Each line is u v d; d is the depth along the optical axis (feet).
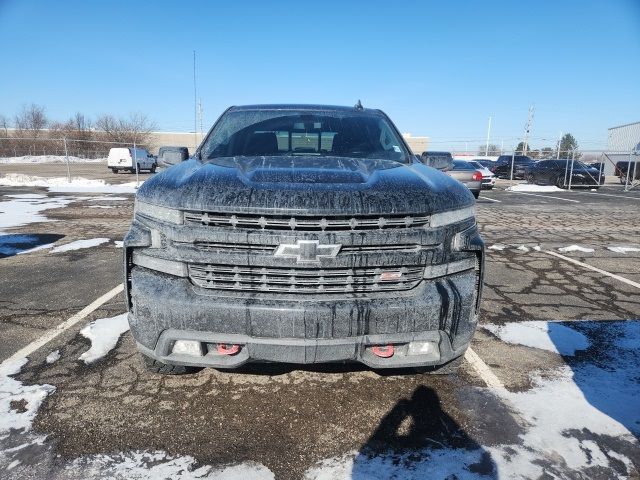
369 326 7.63
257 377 9.77
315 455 7.39
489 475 6.98
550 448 7.65
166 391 9.17
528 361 10.85
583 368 10.53
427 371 9.68
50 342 11.28
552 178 75.87
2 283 16.22
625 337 12.40
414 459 7.32
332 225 7.55
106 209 38.17
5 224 29.81
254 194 7.60
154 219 8.05
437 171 10.12
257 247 7.60
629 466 7.24
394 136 12.73
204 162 10.15
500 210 43.16
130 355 10.64
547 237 28.25
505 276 18.62
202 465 7.10
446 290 8.00
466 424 8.29
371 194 7.80
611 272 19.54
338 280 7.69
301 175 8.39
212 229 7.62
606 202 51.83
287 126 12.29
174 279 7.88
